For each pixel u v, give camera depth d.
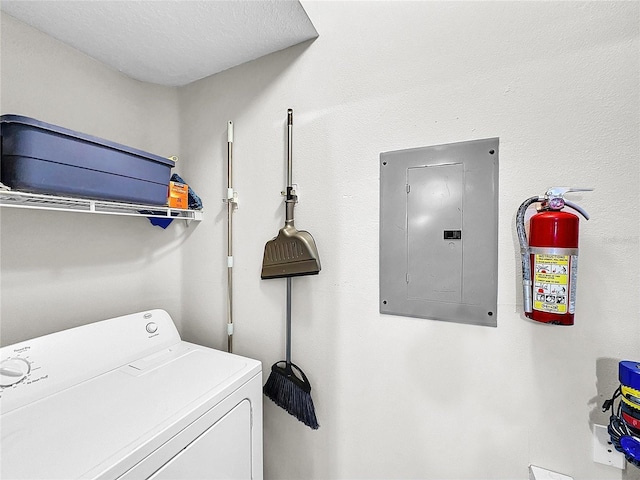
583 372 0.78
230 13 1.01
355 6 1.08
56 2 0.94
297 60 1.19
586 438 0.78
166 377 0.97
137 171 1.06
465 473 0.92
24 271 1.04
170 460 0.72
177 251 1.55
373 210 1.05
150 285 1.45
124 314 1.35
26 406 0.80
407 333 1.00
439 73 0.94
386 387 1.03
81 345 0.99
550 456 0.82
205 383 0.93
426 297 0.97
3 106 1.00
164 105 1.51
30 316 1.06
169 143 1.52
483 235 0.89
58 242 1.13
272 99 1.25
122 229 1.34
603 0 0.75
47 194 0.85
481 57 0.89
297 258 1.12
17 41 1.03
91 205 0.98
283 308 1.24
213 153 1.43
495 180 0.87
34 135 0.79
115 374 0.99
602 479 0.77
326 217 1.14
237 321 1.36
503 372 0.87
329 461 1.13
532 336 0.83
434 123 0.95
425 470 0.97
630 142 0.73
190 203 1.37
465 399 0.92
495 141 0.87
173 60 1.28
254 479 1.04
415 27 0.98
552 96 0.81
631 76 0.73
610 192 0.75
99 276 1.26
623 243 0.74
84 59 1.22
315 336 1.16
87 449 0.64
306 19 1.04
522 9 0.84
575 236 0.73
